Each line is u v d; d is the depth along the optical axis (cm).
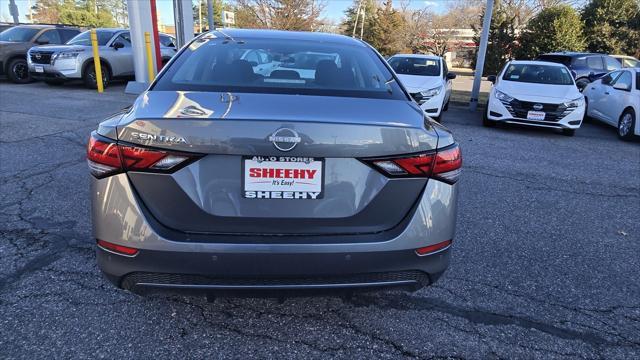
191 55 297
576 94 925
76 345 240
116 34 1386
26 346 237
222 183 210
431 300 296
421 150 221
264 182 211
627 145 878
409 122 228
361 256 216
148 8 1184
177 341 247
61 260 323
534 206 484
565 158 724
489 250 372
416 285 234
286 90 260
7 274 303
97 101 1035
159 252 208
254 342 250
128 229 209
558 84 978
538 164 671
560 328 274
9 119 782
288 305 283
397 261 222
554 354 251
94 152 213
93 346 240
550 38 2781
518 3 3378
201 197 211
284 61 296
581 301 304
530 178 591
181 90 253
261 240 212
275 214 214
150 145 206
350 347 249
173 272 211
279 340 252
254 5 2745
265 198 212
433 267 232
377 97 264
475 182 561
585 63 1575
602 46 2956
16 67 1334
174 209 211
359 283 222
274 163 209
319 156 209
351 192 216
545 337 265
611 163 707
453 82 2356
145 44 1197
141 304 277
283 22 2705
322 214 216
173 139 205
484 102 1418
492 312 286
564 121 900
